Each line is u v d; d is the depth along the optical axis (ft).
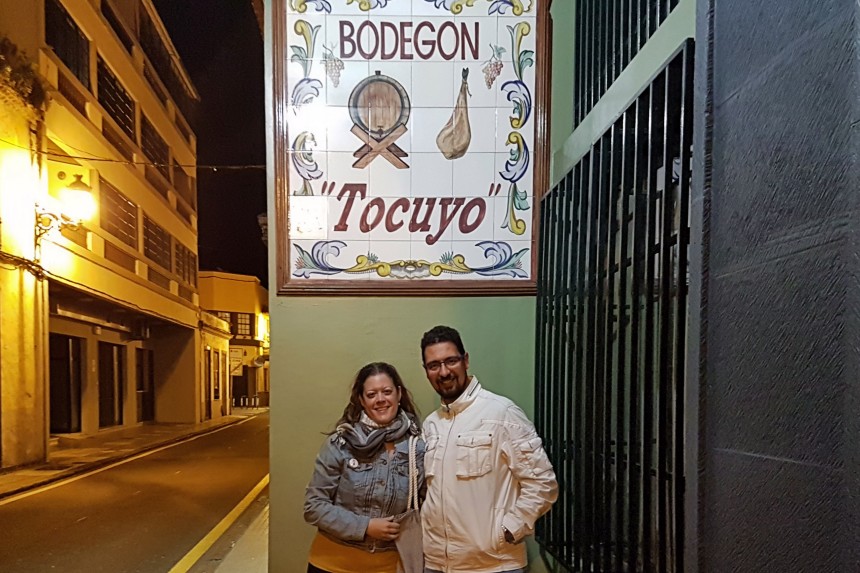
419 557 7.73
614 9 9.02
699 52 5.48
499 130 10.85
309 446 10.69
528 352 10.87
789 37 4.25
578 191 9.08
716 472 5.04
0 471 30.14
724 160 5.09
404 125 10.82
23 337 32.07
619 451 7.36
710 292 5.23
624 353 7.37
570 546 9.05
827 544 3.77
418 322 10.82
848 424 3.61
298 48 10.75
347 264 10.77
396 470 7.93
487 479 7.58
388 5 10.77
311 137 10.76
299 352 10.75
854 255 3.59
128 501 24.58
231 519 21.30
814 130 3.97
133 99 49.42
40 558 16.92
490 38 10.85
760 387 4.47
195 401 67.26
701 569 5.17
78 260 38.24
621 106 8.27
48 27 35.76
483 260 10.84
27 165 31.91
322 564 7.93
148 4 53.52
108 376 54.29
